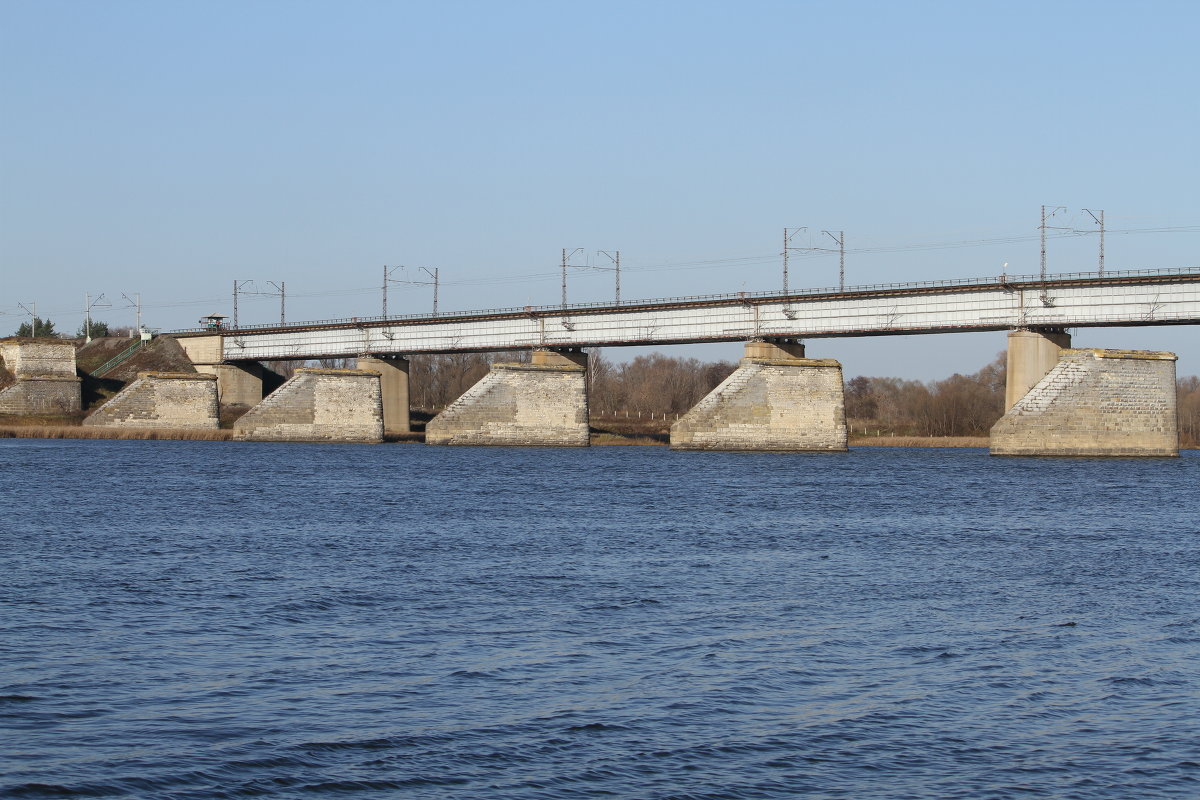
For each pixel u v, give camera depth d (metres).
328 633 35.66
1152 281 114.88
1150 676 31.55
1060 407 126.19
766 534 61.91
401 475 103.50
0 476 97.44
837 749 25.53
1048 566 50.88
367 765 24.23
